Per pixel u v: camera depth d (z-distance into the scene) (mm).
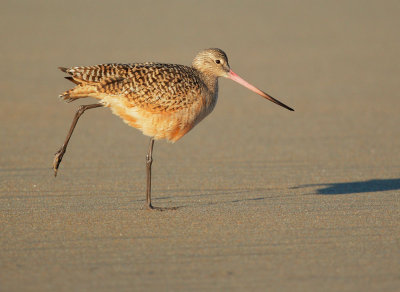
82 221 14016
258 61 42281
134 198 16266
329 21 62031
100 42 49094
